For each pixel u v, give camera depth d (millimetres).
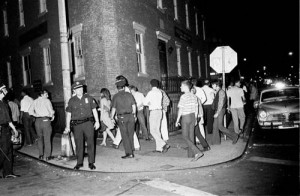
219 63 9141
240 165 6613
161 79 15039
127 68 12008
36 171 7211
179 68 18172
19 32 17109
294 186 5027
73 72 12656
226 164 6688
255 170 6137
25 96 10867
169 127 12414
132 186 5629
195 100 7238
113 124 9203
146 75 13375
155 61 14633
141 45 13555
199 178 5871
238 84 10039
